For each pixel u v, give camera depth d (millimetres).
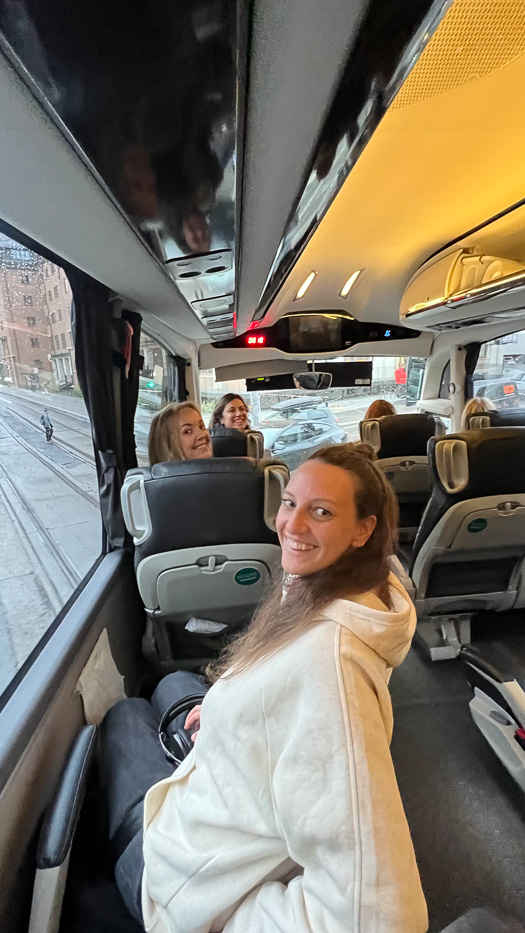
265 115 724
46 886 1005
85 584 1974
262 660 771
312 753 652
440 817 1695
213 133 710
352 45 580
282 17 524
